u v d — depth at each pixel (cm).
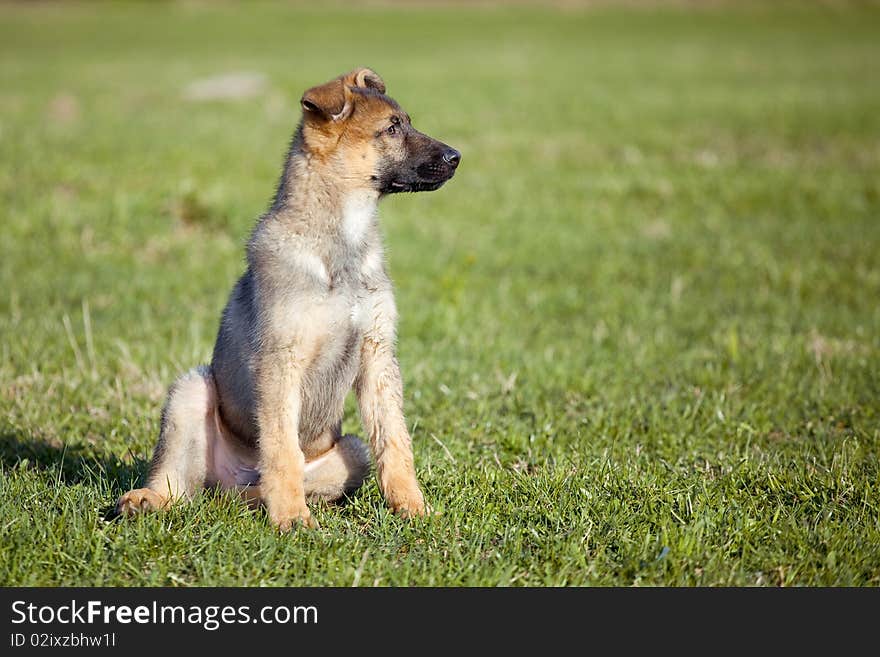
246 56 5703
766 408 1080
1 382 1115
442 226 2050
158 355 1223
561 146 2914
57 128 2895
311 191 820
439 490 852
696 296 1602
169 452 824
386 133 845
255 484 855
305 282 794
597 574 697
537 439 988
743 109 3578
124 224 1873
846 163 2667
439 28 8144
